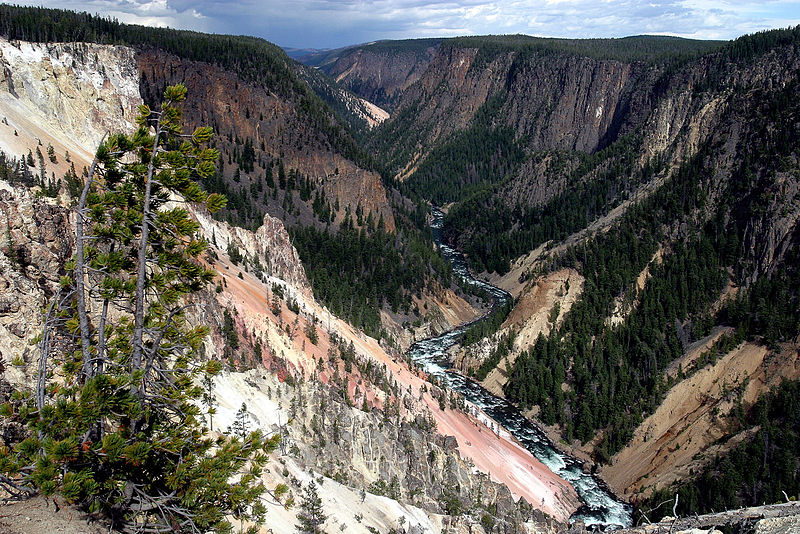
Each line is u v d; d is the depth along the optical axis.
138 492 18.11
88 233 21.22
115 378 17.91
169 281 21.05
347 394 71.44
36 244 28.53
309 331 80.88
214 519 18.39
